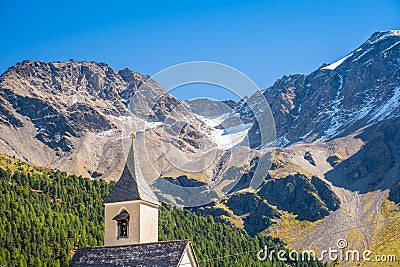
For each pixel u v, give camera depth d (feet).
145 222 240.94
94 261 217.97
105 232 240.32
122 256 217.15
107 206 241.76
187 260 218.38
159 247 216.74
